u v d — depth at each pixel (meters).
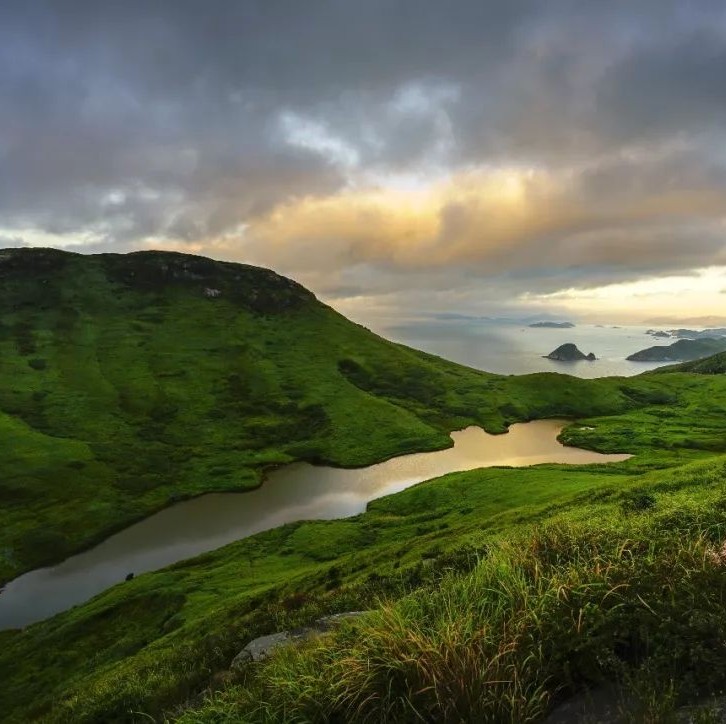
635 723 4.84
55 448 120.25
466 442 141.50
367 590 19.45
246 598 42.31
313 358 199.75
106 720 15.51
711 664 5.28
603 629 6.02
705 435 130.62
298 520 84.69
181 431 139.50
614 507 25.78
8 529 89.69
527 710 5.28
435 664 5.90
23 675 46.06
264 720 6.69
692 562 7.16
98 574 75.69
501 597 7.18
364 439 139.00
